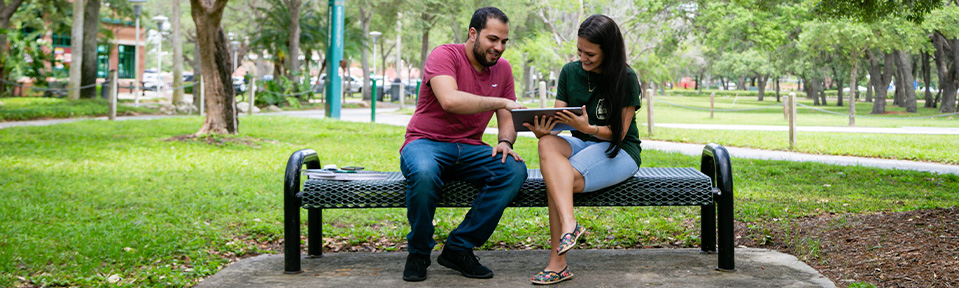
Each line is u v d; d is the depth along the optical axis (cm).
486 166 352
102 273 387
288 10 3044
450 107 346
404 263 391
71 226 505
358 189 347
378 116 2241
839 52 3169
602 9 3372
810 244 430
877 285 344
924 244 407
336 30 1952
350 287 340
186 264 415
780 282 343
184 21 4641
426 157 342
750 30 2891
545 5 3350
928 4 1026
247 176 812
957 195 699
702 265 378
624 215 570
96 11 2591
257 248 463
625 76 347
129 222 524
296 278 358
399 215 577
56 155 977
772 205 627
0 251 418
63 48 4406
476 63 369
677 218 559
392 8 3931
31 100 2445
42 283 366
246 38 4469
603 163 346
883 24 2148
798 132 1666
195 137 1224
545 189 356
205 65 1276
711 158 401
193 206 606
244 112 2353
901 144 1318
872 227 470
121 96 3797
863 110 3822
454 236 352
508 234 488
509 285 342
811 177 845
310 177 361
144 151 1048
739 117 2673
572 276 351
